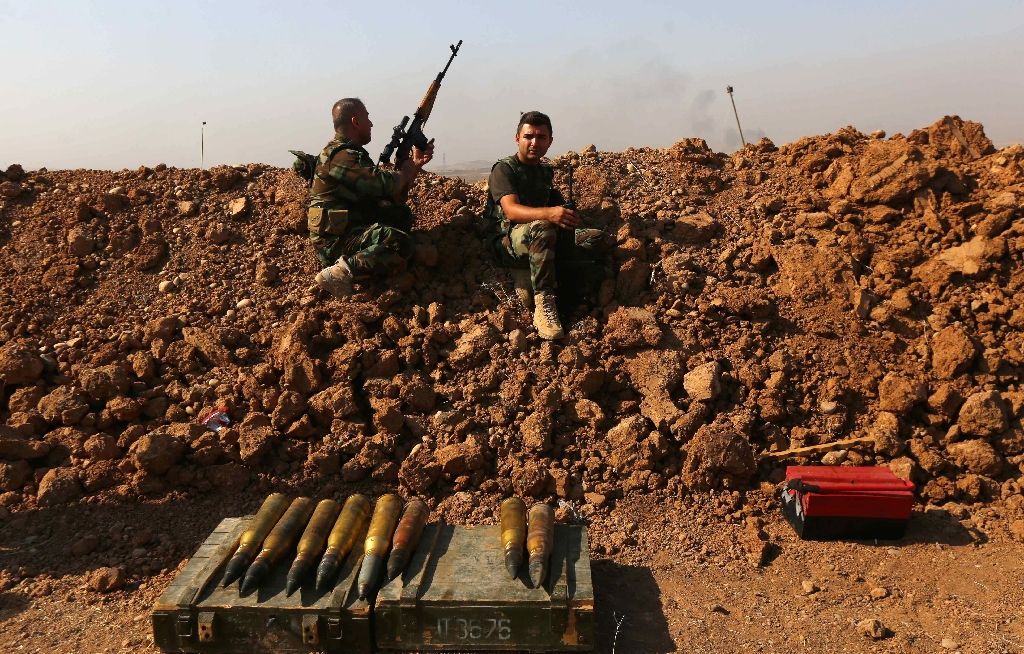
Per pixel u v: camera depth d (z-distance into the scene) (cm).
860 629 378
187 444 507
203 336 571
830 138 737
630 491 496
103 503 480
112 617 395
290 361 541
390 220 619
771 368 548
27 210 698
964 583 415
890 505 445
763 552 443
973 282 606
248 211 686
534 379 542
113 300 617
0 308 604
